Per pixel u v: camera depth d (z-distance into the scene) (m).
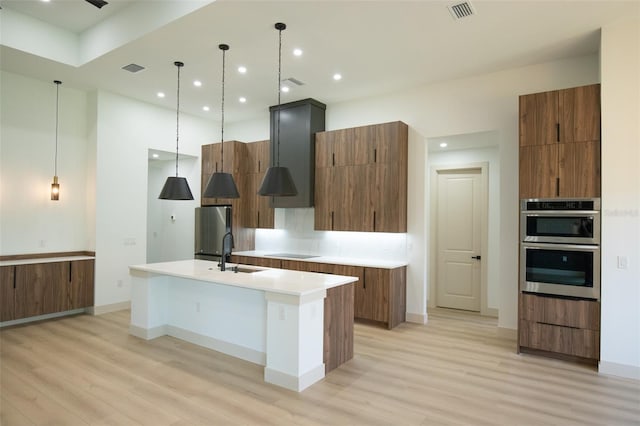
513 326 4.60
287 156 6.11
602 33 3.60
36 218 5.31
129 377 3.37
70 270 5.34
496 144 5.66
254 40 3.96
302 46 4.10
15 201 5.12
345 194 5.57
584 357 3.72
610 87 3.58
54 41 4.58
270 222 6.48
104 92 5.70
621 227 3.53
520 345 4.05
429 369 3.61
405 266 5.37
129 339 4.45
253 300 3.80
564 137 3.84
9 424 2.60
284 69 4.76
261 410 2.81
